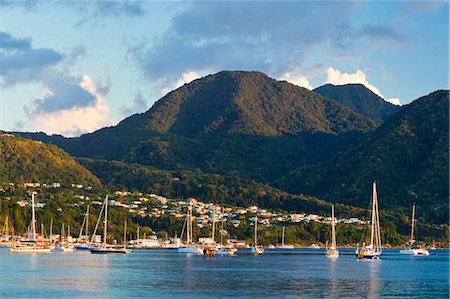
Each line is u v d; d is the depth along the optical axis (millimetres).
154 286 133000
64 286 130875
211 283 140125
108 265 188625
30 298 114312
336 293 126000
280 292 126000
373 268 199875
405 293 129000
